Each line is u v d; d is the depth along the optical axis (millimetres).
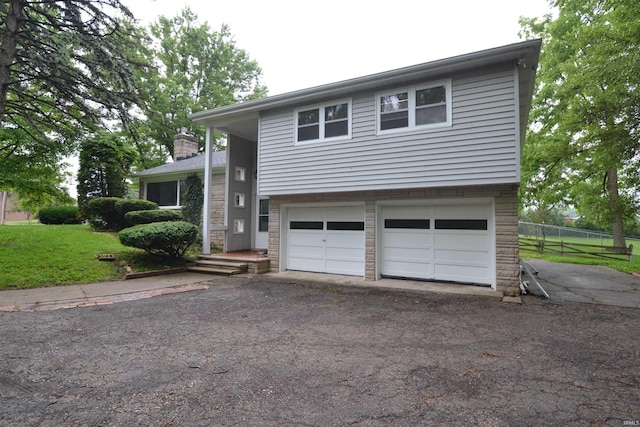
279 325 4891
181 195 15281
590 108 12297
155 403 2705
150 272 9109
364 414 2564
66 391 2898
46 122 9867
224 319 5195
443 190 7680
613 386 3053
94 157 14633
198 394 2857
